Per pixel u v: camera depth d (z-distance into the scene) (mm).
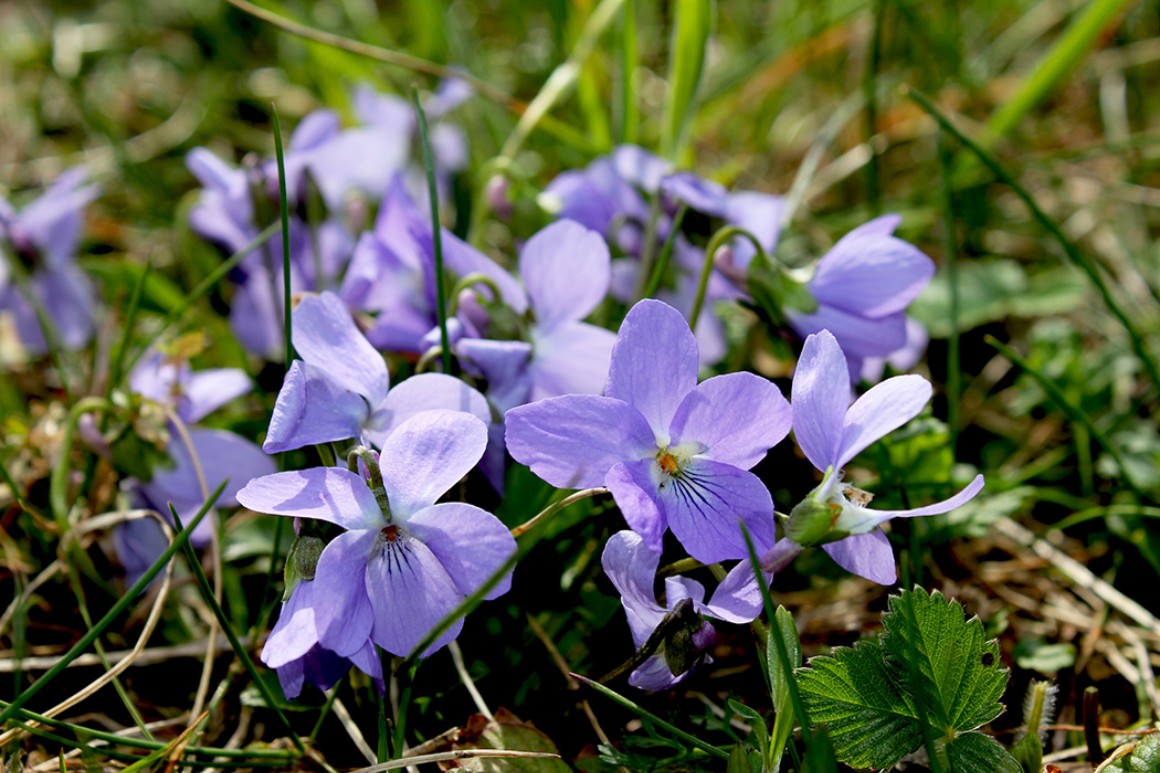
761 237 260
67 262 287
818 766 206
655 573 222
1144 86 391
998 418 285
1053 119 381
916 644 217
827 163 369
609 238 276
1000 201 343
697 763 224
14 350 300
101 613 251
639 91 385
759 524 215
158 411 250
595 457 214
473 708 234
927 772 224
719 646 242
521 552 208
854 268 243
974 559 261
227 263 264
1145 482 263
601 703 233
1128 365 283
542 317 244
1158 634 248
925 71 380
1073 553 264
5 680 243
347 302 251
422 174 308
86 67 417
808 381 214
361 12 395
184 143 375
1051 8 401
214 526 241
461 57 370
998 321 302
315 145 274
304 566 214
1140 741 218
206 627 249
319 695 236
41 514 257
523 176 284
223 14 425
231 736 239
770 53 367
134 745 227
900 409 213
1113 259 315
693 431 216
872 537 218
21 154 373
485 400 224
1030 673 243
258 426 266
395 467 214
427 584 213
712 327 269
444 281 247
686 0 285
